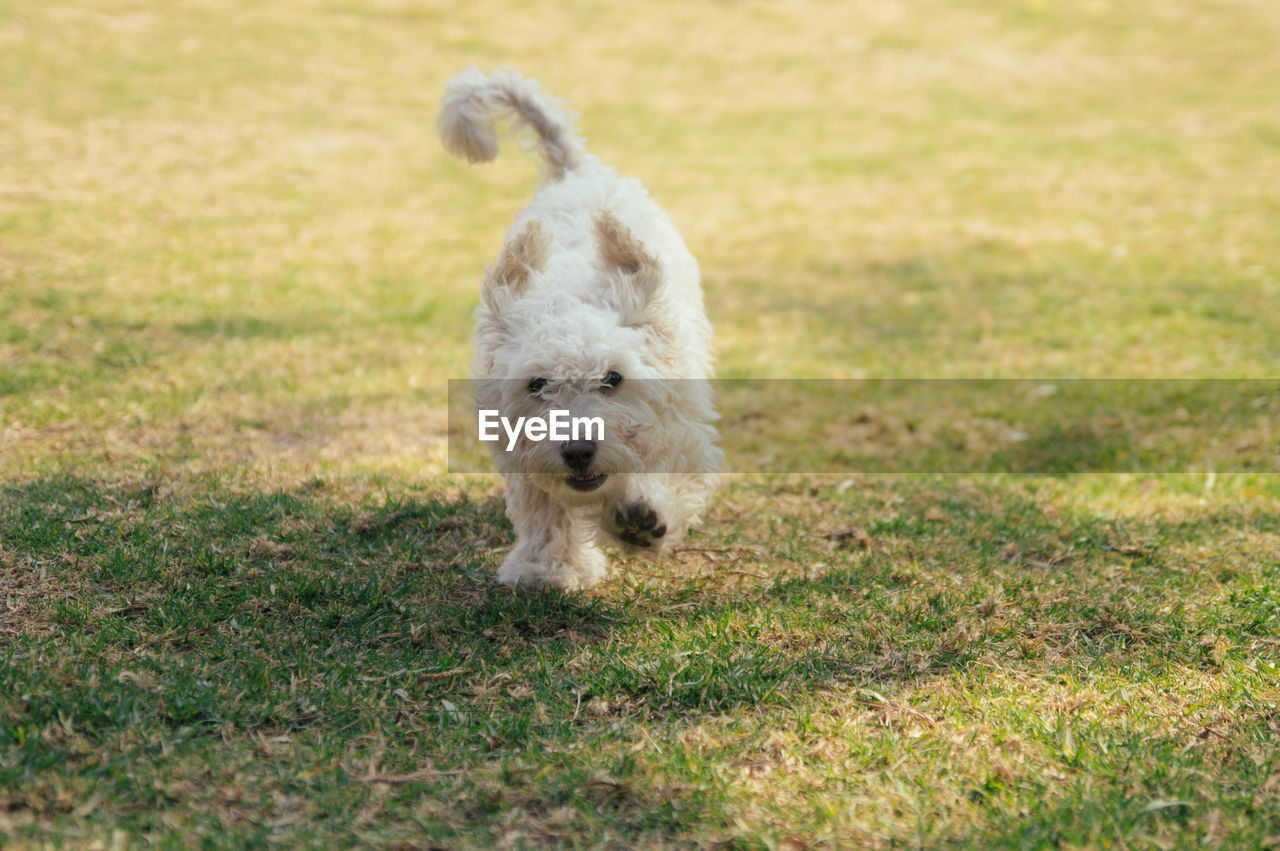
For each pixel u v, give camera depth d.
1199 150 15.18
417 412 6.70
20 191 11.23
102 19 18.23
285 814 2.66
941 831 2.67
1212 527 4.96
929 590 4.17
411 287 9.68
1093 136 16.09
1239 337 8.55
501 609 3.93
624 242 4.01
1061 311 9.55
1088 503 5.47
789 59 20.11
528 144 5.74
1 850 2.41
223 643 3.51
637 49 20.19
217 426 6.09
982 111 17.50
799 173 14.65
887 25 22.12
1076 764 2.97
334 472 5.38
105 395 6.39
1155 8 22.72
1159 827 2.67
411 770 2.89
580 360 3.66
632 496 3.89
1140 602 4.05
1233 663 3.57
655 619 3.94
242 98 15.80
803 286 10.50
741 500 5.46
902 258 11.37
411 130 15.37
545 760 2.94
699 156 15.25
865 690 3.37
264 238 10.83
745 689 3.35
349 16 20.27
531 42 20.00
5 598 3.69
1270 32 20.94
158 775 2.73
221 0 20.16
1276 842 2.60
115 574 3.90
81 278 8.97
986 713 3.25
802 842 2.63
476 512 4.96
